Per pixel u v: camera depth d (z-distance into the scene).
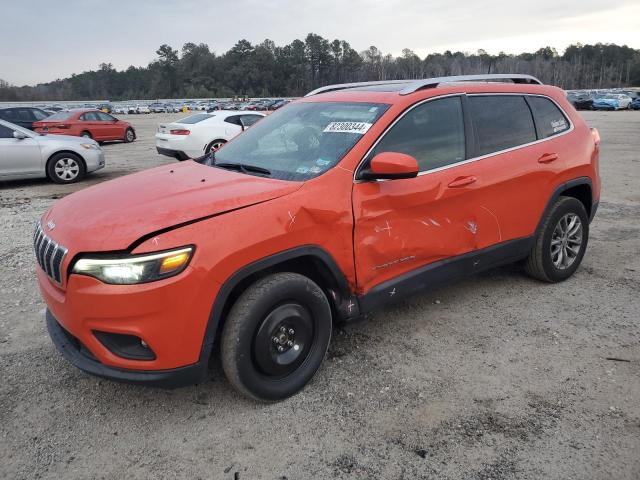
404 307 4.34
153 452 2.71
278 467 2.58
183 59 145.75
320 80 139.12
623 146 15.59
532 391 3.15
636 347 3.65
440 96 3.80
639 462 2.56
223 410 3.03
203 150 12.30
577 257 4.82
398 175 3.11
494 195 3.96
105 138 21.12
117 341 2.69
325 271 3.19
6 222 7.29
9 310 4.39
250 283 2.99
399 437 2.77
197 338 2.69
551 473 2.50
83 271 2.60
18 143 10.14
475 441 2.73
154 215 2.73
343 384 3.26
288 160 3.49
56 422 2.95
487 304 4.37
